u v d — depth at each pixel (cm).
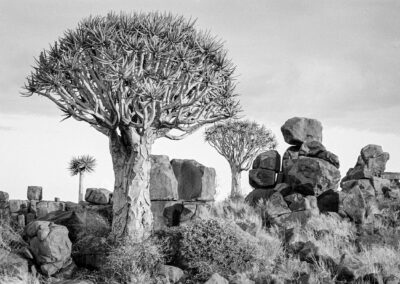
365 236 1564
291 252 1438
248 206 1850
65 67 1461
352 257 1312
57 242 1367
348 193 1781
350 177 2016
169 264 1422
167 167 1825
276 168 2047
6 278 1276
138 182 1523
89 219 1625
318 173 1866
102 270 1380
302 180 1883
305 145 2044
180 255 1413
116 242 1449
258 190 2016
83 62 1495
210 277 1243
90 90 1495
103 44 1438
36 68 1496
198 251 1365
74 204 2014
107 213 1794
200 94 1543
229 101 1662
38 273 1366
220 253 1352
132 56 1491
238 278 1255
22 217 1942
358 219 1705
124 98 1462
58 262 1368
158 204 1750
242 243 1377
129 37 1442
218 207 1820
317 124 2127
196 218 1669
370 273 1223
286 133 2120
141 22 1519
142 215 1516
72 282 1277
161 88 1468
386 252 1395
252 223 1639
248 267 1330
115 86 1416
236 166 2870
